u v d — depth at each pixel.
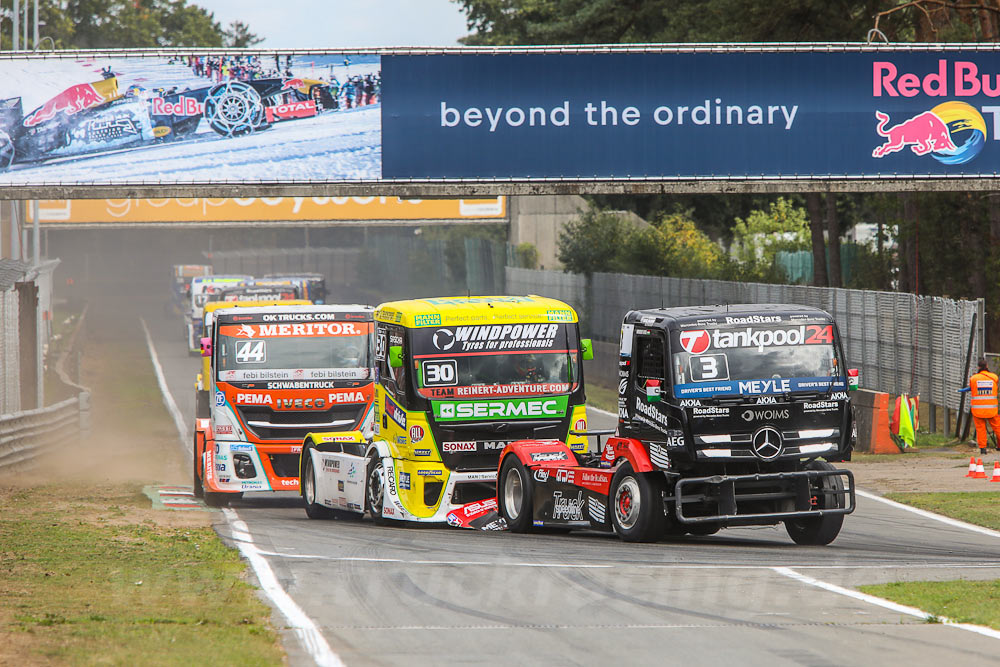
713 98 107.19
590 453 63.22
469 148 107.38
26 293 121.81
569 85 106.88
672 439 53.78
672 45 106.44
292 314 77.75
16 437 95.06
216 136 108.19
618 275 178.00
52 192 108.06
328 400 77.00
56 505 73.44
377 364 68.06
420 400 63.03
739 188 107.88
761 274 180.50
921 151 107.94
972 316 100.06
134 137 108.00
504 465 63.12
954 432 107.69
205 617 36.16
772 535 61.47
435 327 63.59
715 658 30.83
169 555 51.28
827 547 54.91
